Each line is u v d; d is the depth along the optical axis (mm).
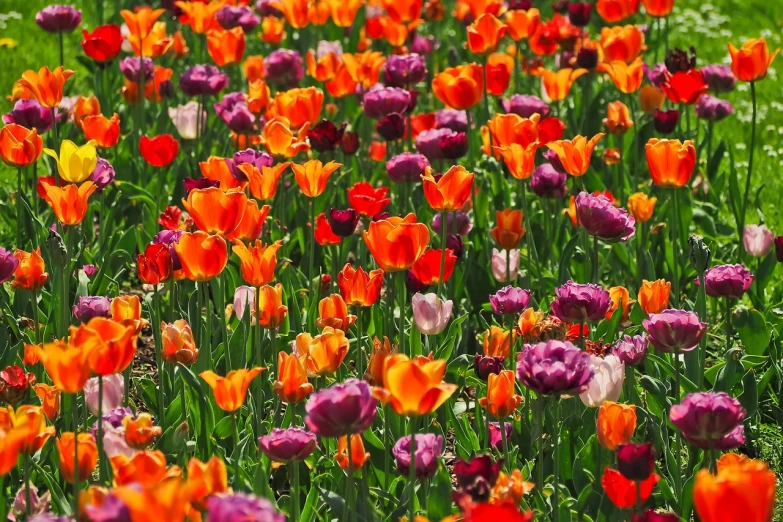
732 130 10297
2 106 10234
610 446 3949
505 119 6305
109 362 3467
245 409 4984
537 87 10805
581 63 8586
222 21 9508
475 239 7219
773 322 6398
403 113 7504
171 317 5254
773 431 5547
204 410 4500
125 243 6953
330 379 5117
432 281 5184
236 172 6176
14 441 3070
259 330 4914
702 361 5234
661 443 4961
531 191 7988
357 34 11297
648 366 5500
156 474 3146
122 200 7781
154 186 7785
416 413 3285
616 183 8016
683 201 7246
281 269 6344
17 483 4469
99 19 11250
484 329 6641
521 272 6762
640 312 6078
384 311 5883
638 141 8633
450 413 4957
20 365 5426
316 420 3277
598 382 4387
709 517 2656
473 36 7668
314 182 5711
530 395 5160
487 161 8234
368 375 4223
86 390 4344
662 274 7297
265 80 8805
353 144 7098
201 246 4355
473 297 6727
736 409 3562
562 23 9281
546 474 4812
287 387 4082
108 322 3477
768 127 10258
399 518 4027
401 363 3166
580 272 7000
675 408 3658
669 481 4715
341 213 5465
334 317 4859
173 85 9430
